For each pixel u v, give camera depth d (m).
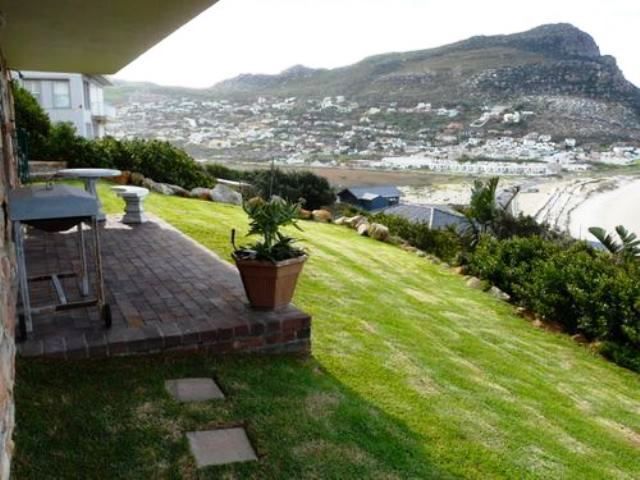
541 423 3.96
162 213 9.24
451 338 5.78
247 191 14.23
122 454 2.37
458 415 3.59
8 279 2.85
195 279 4.68
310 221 13.09
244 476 2.39
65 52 6.39
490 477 2.89
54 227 3.26
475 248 11.10
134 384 2.94
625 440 4.14
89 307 3.55
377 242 11.74
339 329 4.86
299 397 3.18
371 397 3.50
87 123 23.64
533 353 6.24
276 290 3.80
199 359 3.36
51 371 2.88
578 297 7.62
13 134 7.95
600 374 6.22
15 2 3.86
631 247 10.80
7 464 1.93
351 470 2.59
